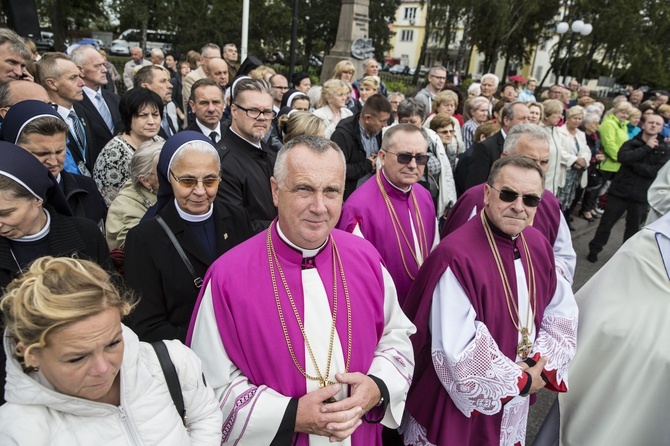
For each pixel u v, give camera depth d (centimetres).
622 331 243
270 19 2997
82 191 254
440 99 596
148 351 135
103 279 117
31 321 104
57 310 103
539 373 204
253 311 162
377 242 276
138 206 251
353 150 414
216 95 392
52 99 354
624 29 3069
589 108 863
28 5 601
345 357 168
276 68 2862
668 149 561
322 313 168
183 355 140
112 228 247
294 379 163
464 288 201
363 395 158
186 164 201
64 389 113
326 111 550
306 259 170
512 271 210
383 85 964
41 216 177
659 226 243
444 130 482
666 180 374
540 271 221
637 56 3269
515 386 193
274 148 418
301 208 154
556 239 296
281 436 153
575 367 257
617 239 719
